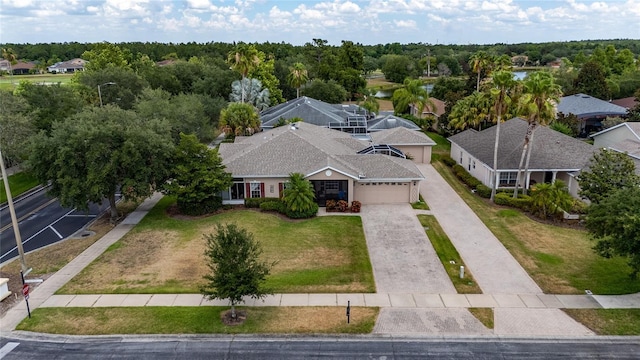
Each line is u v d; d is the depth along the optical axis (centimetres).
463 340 1938
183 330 2008
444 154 5497
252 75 8356
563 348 1883
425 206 3666
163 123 3550
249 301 2245
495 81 3519
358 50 11575
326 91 8844
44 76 13500
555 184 3344
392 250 2847
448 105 6538
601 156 3341
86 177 3105
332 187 3619
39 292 2352
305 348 1886
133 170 3175
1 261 2748
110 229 3241
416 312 2148
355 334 1978
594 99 6631
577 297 2281
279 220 3369
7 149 4294
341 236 3062
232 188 3688
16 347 1900
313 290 2358
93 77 6938
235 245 2011
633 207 2172
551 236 3064
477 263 2667
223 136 6738
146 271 2573
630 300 2245
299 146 3875
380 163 3794
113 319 2094
